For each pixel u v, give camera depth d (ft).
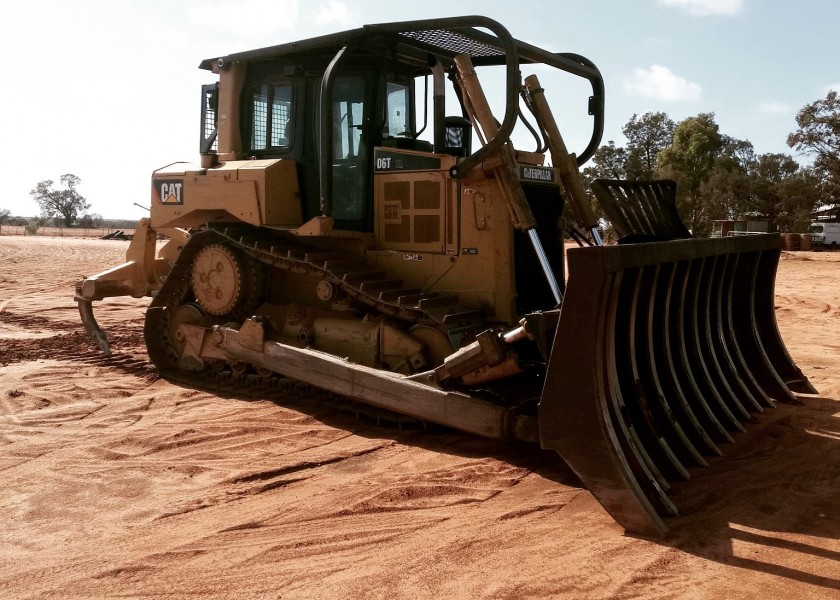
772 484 15.67
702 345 20.33
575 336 13.51
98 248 125.29
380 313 22.80
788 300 52.06
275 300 25.79
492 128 19.53
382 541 13.20
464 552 12.63
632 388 16.14
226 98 25.61
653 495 14.12
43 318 43.32
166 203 26.78
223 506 15.08
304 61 23.81
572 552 12.55
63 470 17.40
